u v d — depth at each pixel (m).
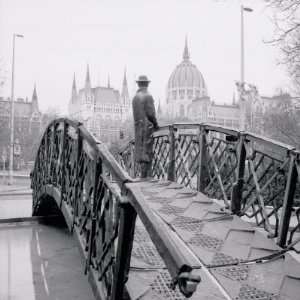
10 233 8.37
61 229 8.88
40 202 9.33
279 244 4.21
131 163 11.12
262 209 4.61
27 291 4.97
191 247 4.06
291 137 15.50
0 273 5.62
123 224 2.69
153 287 3.21
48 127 7.96
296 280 3.44
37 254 6.74
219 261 3.77
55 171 7.36
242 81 21.31
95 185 3.76
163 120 72.19
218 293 3.21
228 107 118.56
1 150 46.16
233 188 5.17
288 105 15.84
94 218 3.78
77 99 165.62
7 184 34.59
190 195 6.09
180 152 7.37
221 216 4.99
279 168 4.28
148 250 3.92
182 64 171.88
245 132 4.99
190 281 1.76
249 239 4.31
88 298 4.77
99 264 3.45
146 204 2.41
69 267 6.00
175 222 4.82
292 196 4.10
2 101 38.25
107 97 149.88
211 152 5.96
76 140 5.13
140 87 8.52
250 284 3.36
